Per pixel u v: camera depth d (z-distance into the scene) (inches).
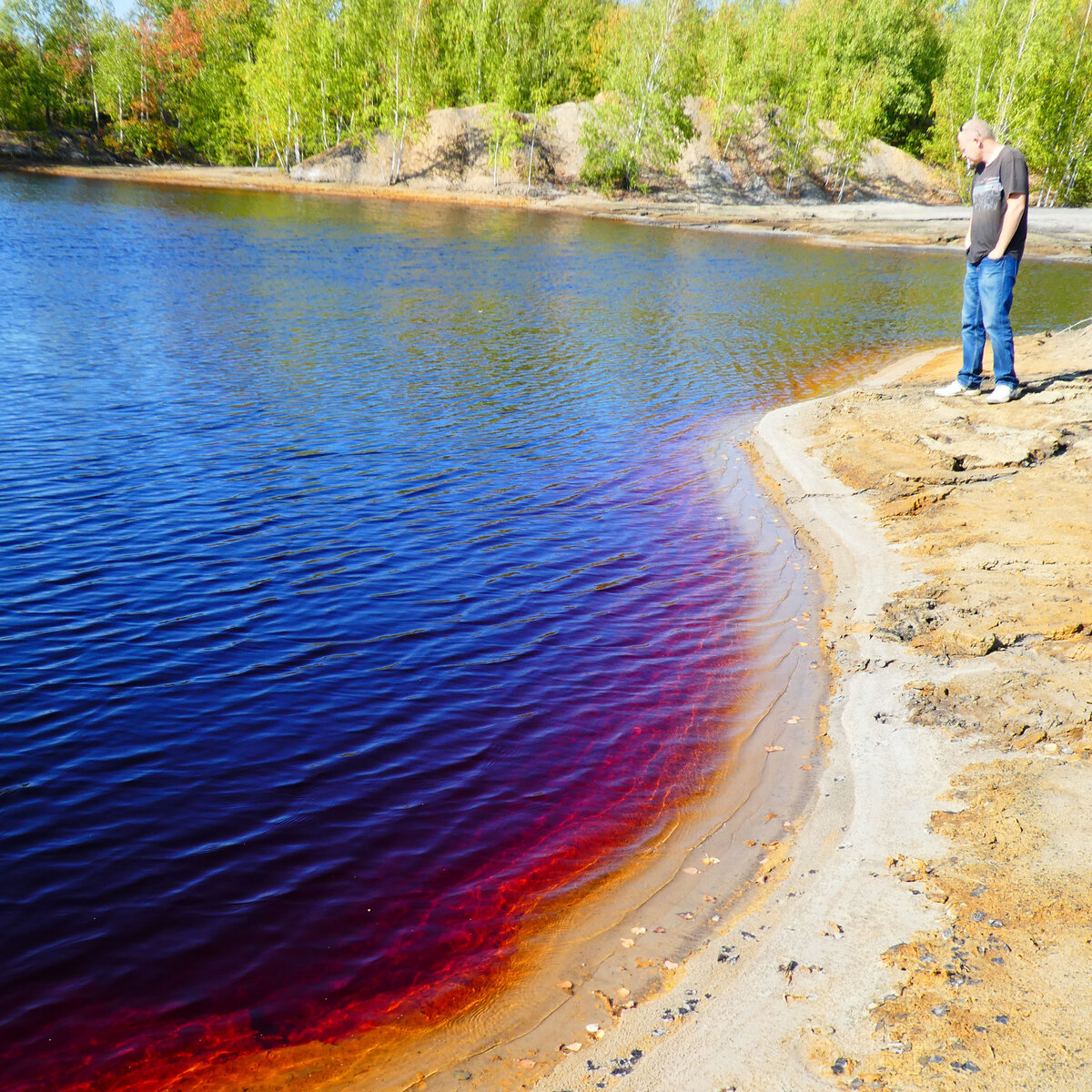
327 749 270.2
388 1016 181.0
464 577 396.5
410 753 271.0
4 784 243.4
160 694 292.5
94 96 3395.7
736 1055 160.4
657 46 2748.5
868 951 181.2
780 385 774.5
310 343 849.5
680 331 1001.5
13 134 3240.7
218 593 365.7
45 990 182.4
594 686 314.2
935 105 2812.5
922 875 201.6
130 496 462.3
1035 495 434.0
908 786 242.8
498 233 1955.0
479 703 299.9
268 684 303.0
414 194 2805.1
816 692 307.9
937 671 300.5
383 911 209.6
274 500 470.0
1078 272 1631.4
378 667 318.7
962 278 1567.4
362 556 410.6
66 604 348.5
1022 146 2519.7
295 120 3085.6
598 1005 181.6
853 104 2778.1
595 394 729.6
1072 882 188.9
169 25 3371.1
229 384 695.1
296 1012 181.5
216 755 263.4
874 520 442.3
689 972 187.3
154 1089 163.5
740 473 542.0
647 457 576.4
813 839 229.5
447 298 1126.4
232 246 1499.8
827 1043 159.0
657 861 228.4
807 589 391.2
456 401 687.1
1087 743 244.8
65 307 936.3
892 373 794.8
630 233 2148.1
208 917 203.9
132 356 759.7
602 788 259.3
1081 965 165.0
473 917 208.8
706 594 388.2
